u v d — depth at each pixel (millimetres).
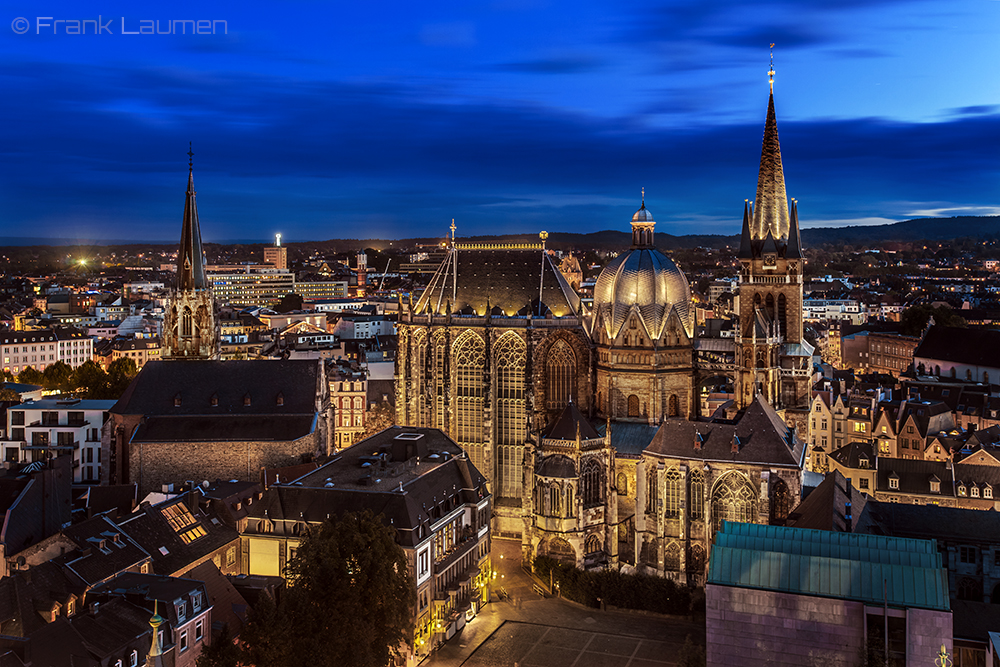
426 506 139375
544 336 176500
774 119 183625
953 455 191000
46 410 187625
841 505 124625
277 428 170375
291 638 103750
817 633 87688
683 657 98625
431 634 132750
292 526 137750
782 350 183250
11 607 98750
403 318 189125
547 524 159250
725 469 148750
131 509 147625
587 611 147000
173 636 103188
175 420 170000
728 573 91188
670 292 177750
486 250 187750
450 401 182000
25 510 125188
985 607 103312
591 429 162750
